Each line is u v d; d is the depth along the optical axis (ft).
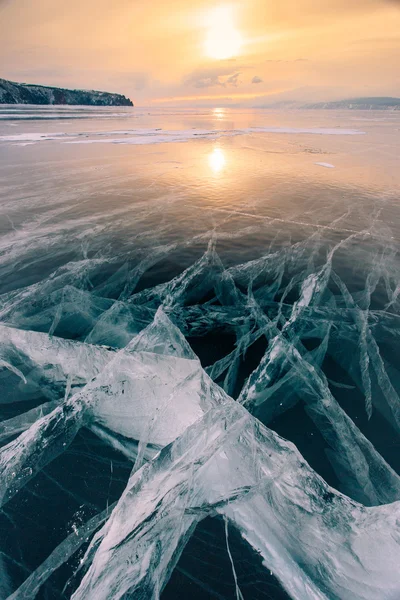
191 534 5.47
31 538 5.44
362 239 18.38
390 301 13.03
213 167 36.60
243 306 12.71
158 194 26.50
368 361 9.84
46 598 4.74
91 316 11.86
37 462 6.65
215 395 7.99
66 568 5.07
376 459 6.97
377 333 11.16
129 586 4.87
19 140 54.49
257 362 9.71
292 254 16.74
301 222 20.86
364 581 5.02
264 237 18.69
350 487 6.37
